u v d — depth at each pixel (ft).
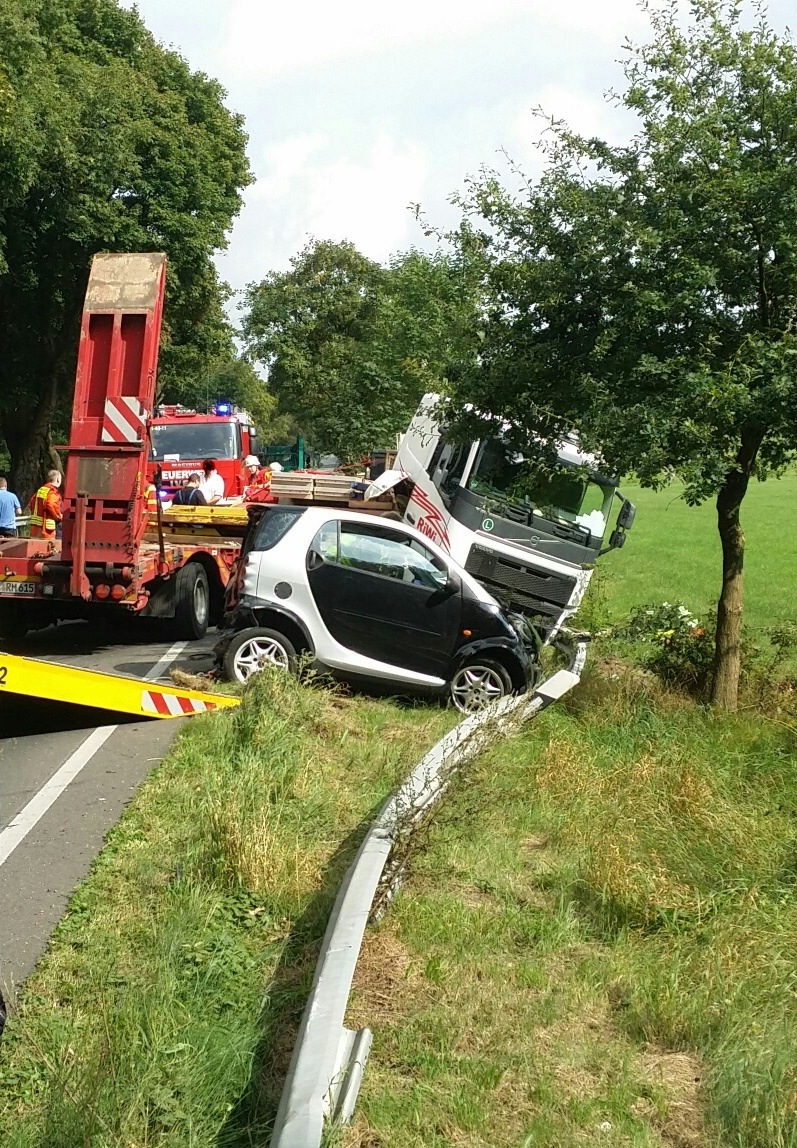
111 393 39.60
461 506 46.68
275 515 37.40
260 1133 13.33
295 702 31.12
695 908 20.72
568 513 47.60
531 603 46.80
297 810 24.22
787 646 44.47
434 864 21.80
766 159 33.94
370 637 36.47
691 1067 15.62
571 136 35.55
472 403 37.68
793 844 24.56
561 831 24.30
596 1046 15.88
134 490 39.78
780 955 19.15
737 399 31.60
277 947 18.08
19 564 41.09
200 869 20.54
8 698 32.40
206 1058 14.60
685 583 84.02
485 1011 16.40
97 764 27.91
